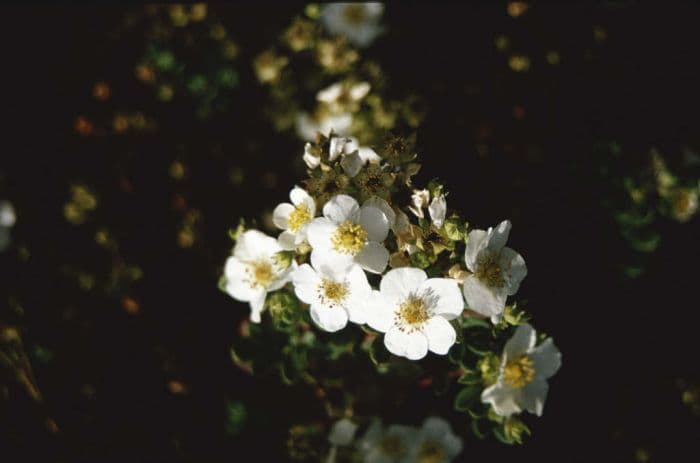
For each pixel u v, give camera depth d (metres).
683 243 0.50
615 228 0.47
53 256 0.52
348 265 0.36
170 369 0.49
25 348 0.49
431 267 0.37
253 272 0.39
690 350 0.48
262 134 0.53
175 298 0.51
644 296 0.48
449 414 0.44
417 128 0.51
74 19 0.56
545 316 0.47
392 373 0.42
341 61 0.52
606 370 0.47
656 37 0.54
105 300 0.51
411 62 0.54
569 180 0.48
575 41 0.54
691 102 0.53
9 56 0.56
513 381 0.38
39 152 0.54
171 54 0.54
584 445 0.46
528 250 0.47
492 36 0.55
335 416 0.43
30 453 0.47
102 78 0.55
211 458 0.47
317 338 0.41
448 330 0.36
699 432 0.47
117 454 0.47
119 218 0.52
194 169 0.53
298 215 0.38
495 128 0.52
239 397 0.47
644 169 0.49
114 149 0.54
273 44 0.54
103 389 0.49
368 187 0.37
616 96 0.53
